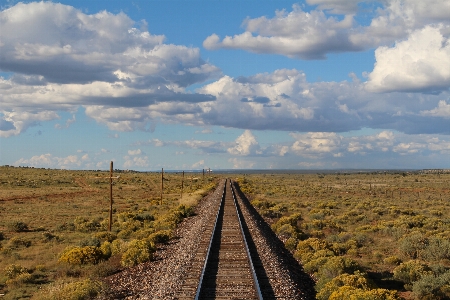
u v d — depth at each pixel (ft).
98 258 77.77
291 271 65.31
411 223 133.39
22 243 106.63
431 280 59.62
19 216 170.91
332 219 150.41
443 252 84.79
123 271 67.51
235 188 308.60
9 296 58.08
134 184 420.77
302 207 202.90
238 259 65.46
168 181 487.20
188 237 91.91
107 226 139.03
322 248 85.56
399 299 46.96
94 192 317.42
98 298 51.47
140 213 169.58
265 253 71.15
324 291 51.06
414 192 328.08
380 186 409.28
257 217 140.46
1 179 364.17
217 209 142.92
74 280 64.13
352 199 253.24
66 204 223.92
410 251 88.89
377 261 83.25
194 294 47.24
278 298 46.78
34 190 310.45
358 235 104.12
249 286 50.72
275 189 327.26
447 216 165.89
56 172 524.52
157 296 47.11
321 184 467.93
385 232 118.21
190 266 60.64
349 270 65.31
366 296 46.21
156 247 85.66
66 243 109.60
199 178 515.09
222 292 48.08
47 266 77.00
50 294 54.29
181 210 149.59
